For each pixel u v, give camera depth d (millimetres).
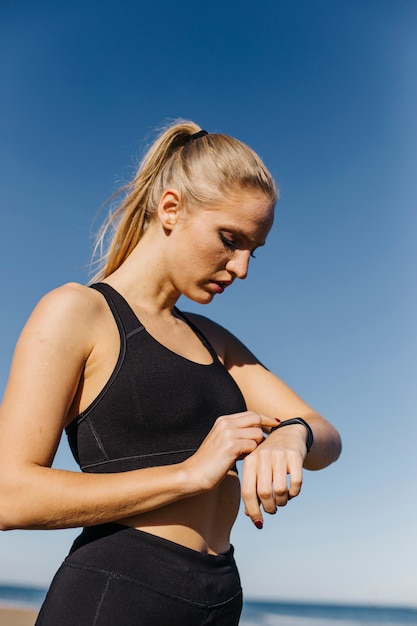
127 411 1554
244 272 1698
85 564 1485
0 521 1406
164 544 1503
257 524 1368
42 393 1459
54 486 1386
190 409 1606
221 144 1726
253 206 1664
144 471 1438
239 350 2047
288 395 1961
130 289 1732
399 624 46094
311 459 1718
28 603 34094
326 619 45344
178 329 1782
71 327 1527
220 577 1572
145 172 1833
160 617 1461
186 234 1686
